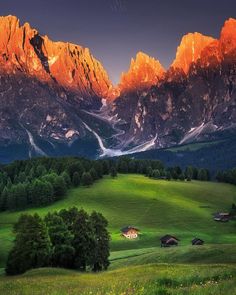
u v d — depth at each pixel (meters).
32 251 81.38
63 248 83.88
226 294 22.20
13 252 82.38
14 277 64.88
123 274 51.22
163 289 24.50
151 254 96.00
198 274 37.91
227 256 78.56
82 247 85.81
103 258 89.81
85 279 48.72
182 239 156.50
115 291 25.89
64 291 32.84
